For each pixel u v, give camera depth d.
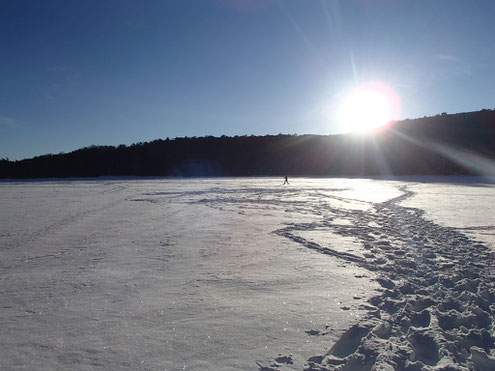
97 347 3.95
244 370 3.48
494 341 4.04
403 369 3.47
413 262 7.11
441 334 4.08
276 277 6.30
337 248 8.36
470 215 13.47
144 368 3.54
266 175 60.56
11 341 4.12
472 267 6.75
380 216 13.52
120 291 5.72
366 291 5.56
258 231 10.64
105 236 10.23
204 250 8.35
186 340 4.08
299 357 3.69
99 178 57.28
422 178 44.94
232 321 4.55
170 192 26.94
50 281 6.28
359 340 4.07
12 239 10.02
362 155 64.25
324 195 22.94
